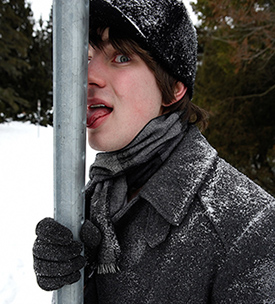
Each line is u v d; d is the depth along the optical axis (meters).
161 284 0.66
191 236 0.65
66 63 0.55
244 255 0.60
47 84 22.48
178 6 0.75
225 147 6.80
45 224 0.59
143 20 0.68
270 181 6.08
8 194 6.08
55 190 0.61
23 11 21.72
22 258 3.81
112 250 0.69
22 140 13.45
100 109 0.73
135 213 0.74
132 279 0.70
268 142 6.57
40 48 24.03
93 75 0.71
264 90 6.81
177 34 0.74
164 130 0.74
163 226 0.68
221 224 0.63
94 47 0.73
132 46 0.69
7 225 4.63
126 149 0.75
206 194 0.68
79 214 0.62
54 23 0.54
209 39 7.75
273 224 0.61
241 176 0.72
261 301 0.58
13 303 3.07
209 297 0.65
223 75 7.42
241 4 5.76
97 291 0.80
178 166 0.73
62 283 0.58
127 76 0.70
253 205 0.64
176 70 0.75
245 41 5.75
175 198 0.68
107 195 0.77
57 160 0.59
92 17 0.69
